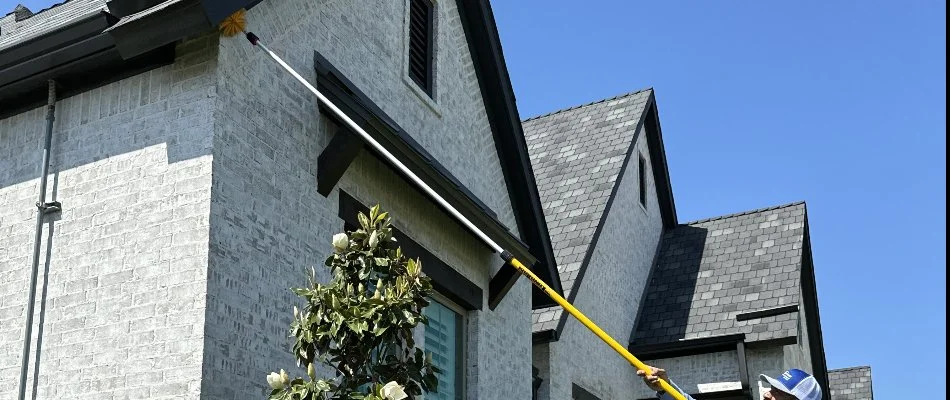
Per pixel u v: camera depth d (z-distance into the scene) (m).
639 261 18.53
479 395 10.64
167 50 7.79
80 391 7.28
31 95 8.28
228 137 7.58
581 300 15.31
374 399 6.21
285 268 7.95
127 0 7.41
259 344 7.53
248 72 7.93
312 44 8.84
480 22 11.87
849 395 24.19
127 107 7.84
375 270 6.84
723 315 17.38
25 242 7.88
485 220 10.75
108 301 7.40
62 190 7.88
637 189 18.89
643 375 6.35
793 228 18.95
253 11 8.08
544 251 12.44
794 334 16.52
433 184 9.84
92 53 7.74
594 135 18.67
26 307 7.66
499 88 12.00
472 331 10.88
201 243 7.20
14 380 7.50
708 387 16.91
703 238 19.62
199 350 6.96
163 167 7.52
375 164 9.41
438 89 11.04
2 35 9.29
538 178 17.95
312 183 8.48
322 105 8.68
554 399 14.01
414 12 11.02
